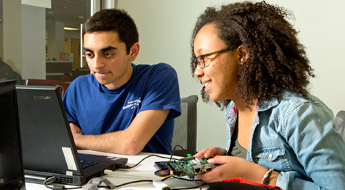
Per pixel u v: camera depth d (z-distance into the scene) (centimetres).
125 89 160
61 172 99
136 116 149
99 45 142
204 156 113
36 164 101
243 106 109
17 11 297
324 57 273
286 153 96
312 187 87
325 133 86
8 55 295
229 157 97
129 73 161
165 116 152
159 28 358
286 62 94
